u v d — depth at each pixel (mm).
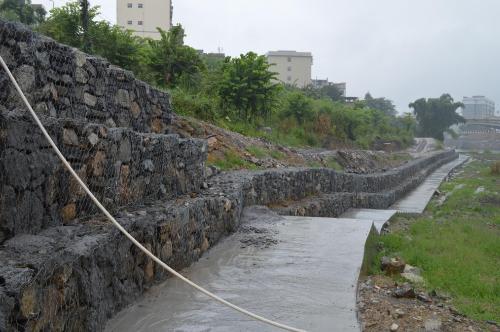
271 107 21328
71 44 14023
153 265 5387
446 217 16938
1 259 3297
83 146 4699
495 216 17141
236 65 19984
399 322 5043
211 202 7531
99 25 14578
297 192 13836
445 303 6133
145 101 8750
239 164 13266
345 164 24734
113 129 5332
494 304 6324
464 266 8359
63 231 4148
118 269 4512
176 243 6043
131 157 5832
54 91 5652
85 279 3781
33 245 3625
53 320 3340
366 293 5863
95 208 4961
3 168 3541
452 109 80875
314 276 6105
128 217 5184
